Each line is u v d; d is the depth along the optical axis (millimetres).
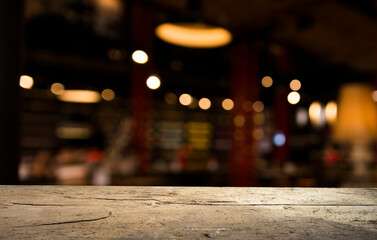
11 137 2215
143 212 918
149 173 8969
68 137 11484
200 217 881
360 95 4340
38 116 11008
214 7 6246
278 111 13023
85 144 10766
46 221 826
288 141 12852
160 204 1004
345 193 1193
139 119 9531
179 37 5164
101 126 11969
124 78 12062
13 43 2248
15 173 2229
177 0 5688
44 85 10984
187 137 14977
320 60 10648
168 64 12789
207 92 14984
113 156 10305
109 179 7680
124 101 12789
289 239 733
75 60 10641
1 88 2178
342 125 4418
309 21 6652
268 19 6516
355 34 7883
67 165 7551
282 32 7754
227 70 13875
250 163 8383
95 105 12336
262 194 1153
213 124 15852
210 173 9625
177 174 9102
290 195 1147
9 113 2205
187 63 12977
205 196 1111
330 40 8320
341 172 8406
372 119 4336
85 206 966
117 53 11312
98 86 11703
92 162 7910
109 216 877
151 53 9492
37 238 713
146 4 5941
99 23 10875
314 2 5590
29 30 8852
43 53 9820
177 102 14977
